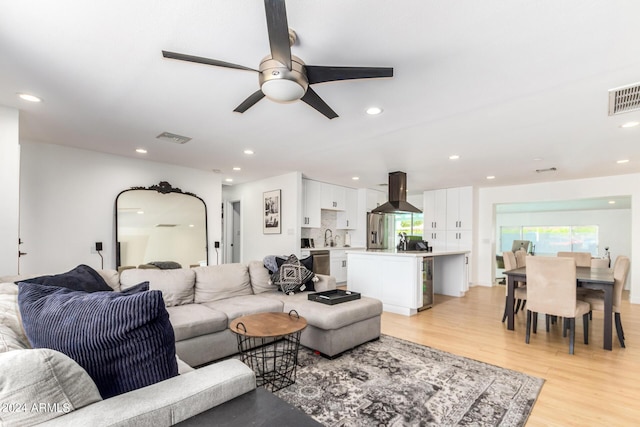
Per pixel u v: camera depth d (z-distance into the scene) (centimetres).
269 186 626
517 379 237
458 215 698
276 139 368
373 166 505
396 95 248
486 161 456
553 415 192
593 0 144
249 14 158
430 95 247
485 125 311
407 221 915
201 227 541
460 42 179
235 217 750
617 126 307
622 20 157
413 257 427
